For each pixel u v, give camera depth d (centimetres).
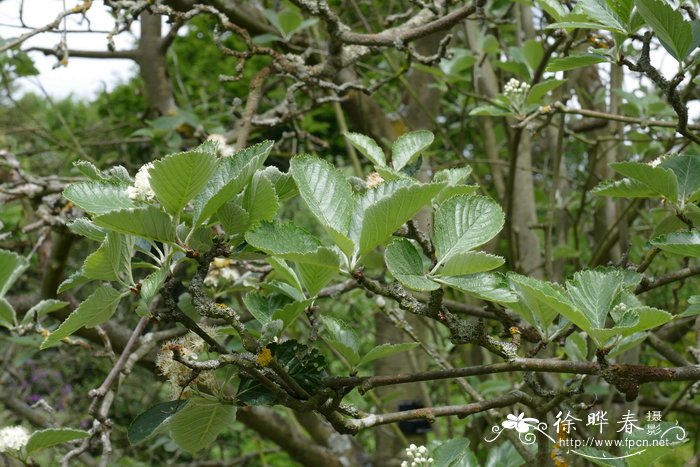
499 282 101
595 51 126
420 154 128
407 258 101
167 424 111
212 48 376
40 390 335
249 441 355
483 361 222
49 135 273
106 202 101
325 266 98
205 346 113
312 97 193
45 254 210
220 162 104
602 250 202
